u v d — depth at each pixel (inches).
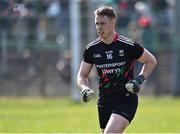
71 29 2192.4
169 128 1407.5
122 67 794.2
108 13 777.6
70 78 2244.1
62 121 1536.7
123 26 2308.1
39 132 1333.7
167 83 2306.8
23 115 1660.9
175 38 2361.0
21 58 2358.5
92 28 2269.9
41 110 1796.3
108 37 792.3
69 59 2245.3
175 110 1784.0
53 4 2385.6
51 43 2372.0
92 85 2123.5
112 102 795.4
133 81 765.3
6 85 2300.7
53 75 2299.5
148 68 796.0
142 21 2301.9
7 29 2368.4
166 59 2337.6
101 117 809.5
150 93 2246.6
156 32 2347.4
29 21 2379.4
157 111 1759.4
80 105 1945.1
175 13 2378.2
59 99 2155.5
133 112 789.2
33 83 2300.7
